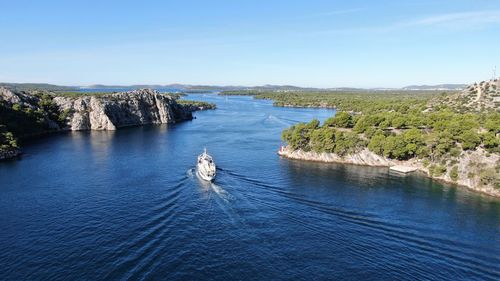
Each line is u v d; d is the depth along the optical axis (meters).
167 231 67.94
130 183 99.44
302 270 56.25
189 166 119.44
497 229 72.31
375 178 109.00
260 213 77.19
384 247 63.72
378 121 156.25
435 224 74.19
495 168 100.56
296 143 138.12
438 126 137.12
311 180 105.12
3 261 58.22
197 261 57.72
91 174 110.12
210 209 78.81
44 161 130.50
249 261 58.25
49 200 86.12
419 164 122.50
